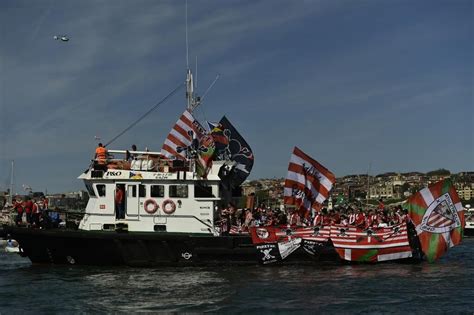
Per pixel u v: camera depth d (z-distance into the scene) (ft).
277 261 88.07
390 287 74.43
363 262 90.48
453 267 91.20
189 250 86.48
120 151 94.07
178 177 89.66
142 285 74.95
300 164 94.53
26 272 85.76
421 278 80.94
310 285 75.10
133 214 89.15
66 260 89.40
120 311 61.93
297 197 93.97
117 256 86.58
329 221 92.07
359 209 97.09
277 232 88.17
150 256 86.63
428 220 91.66
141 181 89.56
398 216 95.40
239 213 98.02
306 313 60.95
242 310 61.98
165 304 64.69
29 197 92.94
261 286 74.02
